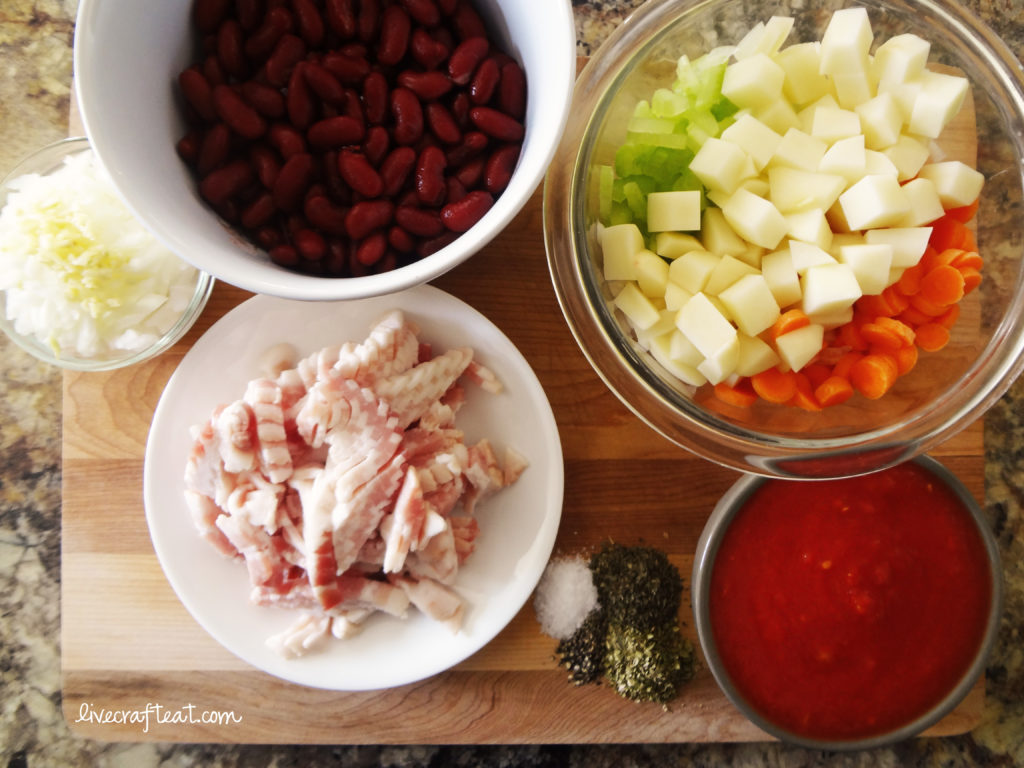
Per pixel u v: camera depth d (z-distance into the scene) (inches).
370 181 10.4
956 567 13.4
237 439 12.1
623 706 13.6
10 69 14.4
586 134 11.4
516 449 13.2
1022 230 12.3
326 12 10.3
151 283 12.5
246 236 10.8
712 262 11.3
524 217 13.3
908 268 11.4
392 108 10.5
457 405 13.2
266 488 12.6
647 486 13.7
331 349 12.7
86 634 13.3
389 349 12.3
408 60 10.7
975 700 14.0
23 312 12.6
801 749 14.9
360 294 9.0
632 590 13.2
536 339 13.6
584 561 13.6
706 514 13.7
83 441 13.3
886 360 11.3
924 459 12.9
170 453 12.8
